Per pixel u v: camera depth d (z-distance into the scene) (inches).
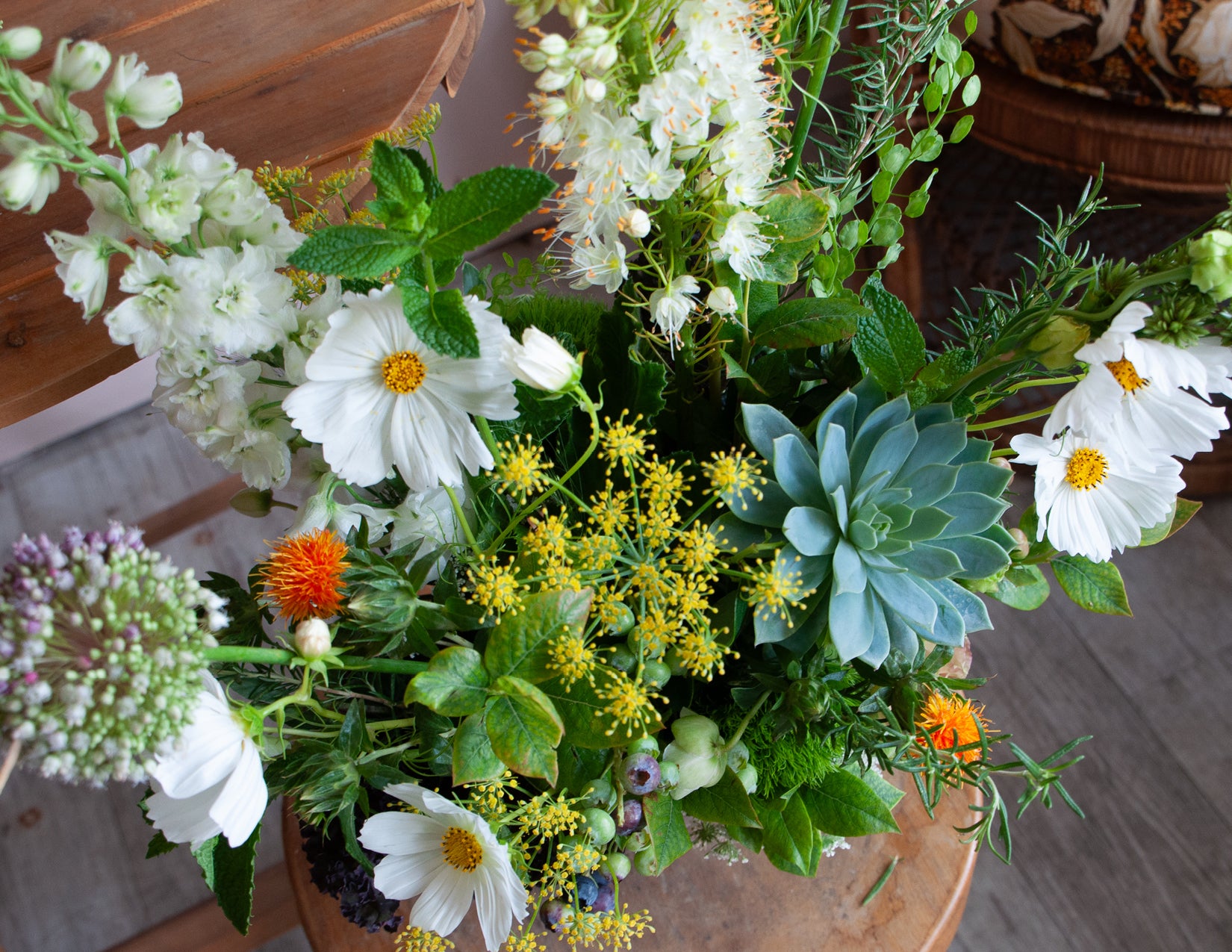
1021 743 60.5
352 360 20.6
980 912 56.8
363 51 35.7
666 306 22.7
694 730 23.5
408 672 22.0
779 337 24.2
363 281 22.4
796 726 24.4
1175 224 66.0
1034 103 51.9
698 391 27.6
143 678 16.5
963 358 24.1
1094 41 48.3
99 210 20.8
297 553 21.5
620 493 22.0
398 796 21.4
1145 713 60.9
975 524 22.8
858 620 22.0
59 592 16.9
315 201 32.1
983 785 24.9
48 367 30.5
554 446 27.3
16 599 16.4
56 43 36.2
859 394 23.7
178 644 17.7
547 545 21.9
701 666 22.4
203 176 20.4
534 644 21.5
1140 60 47.8
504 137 68.9
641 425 26.2
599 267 22.3
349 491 26.4
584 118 19.7
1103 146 50.9
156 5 37.0
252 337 21.0
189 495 67.7
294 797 26.2
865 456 23.4
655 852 24.3
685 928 31.1
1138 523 24.6
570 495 22.5
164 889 57.3
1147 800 58.7
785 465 22.6
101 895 57.1
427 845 23.2
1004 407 63.3
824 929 31.1
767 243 23.3
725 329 25.1
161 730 17.1
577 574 22.0
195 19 36.7
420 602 22.3
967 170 68.8
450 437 21.5
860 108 27.7
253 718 19.8
